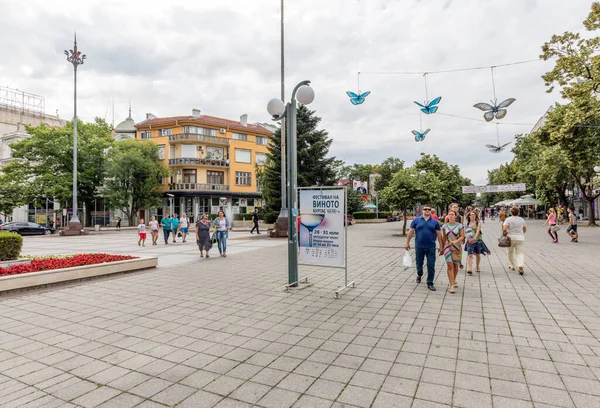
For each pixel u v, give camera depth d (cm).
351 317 554
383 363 388
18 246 985
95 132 4028
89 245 1947
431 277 731
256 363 395
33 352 435
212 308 620
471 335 466
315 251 762
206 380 358
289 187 781
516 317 539
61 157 3588
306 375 364
